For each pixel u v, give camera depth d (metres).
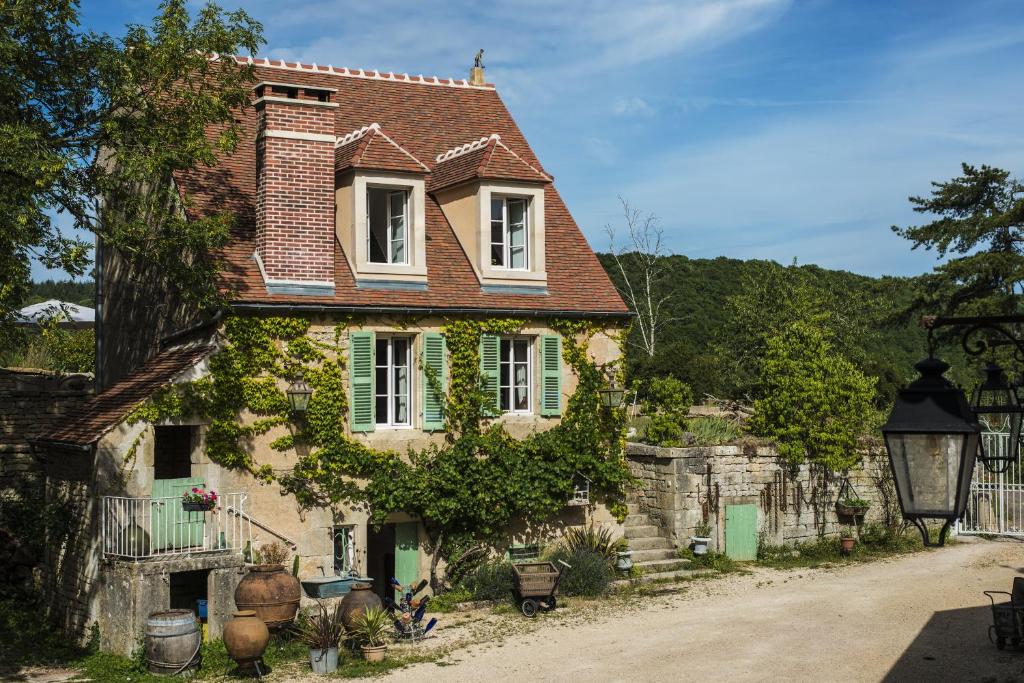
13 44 16.38
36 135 15.96
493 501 21.86
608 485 23.67
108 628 17.62
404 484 20.66
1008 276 34.41
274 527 19.66
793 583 23.19
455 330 21.80
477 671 16.48
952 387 6.62
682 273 65.94
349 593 18.33
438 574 21.66
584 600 21.66
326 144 20.66
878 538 27.27
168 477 21.58
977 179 37.00
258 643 16.28
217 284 19.20
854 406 26.92
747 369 50.03
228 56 19.83
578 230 25.25
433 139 25.86
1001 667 16.50
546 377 22.89
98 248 24.98
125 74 18.11
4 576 20.61
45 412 22.52
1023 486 28.19
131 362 22.92
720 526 25.41
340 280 20.81
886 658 17.08
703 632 18.89
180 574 20.38
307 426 20.00
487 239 22.52
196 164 21.31
